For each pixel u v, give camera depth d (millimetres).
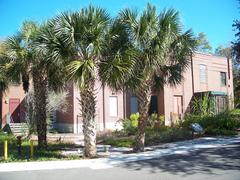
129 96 36125
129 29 16219
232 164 13047
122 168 13195
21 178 11805
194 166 12906
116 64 15211
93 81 16062
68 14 15227
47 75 18953
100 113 34000
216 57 41656
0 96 34344
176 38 17078
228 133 24766
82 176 11953
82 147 20734
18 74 18656
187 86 37906
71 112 33188
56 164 14430
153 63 16219
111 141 22812
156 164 13680
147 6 16422
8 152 17984
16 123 33344
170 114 34344
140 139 17812
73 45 15102
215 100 34156
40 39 15727
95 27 15188
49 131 33125
